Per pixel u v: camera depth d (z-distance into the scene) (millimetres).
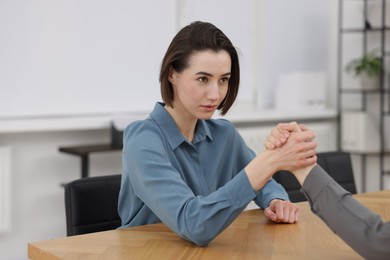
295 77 4926
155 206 1597
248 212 1936
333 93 5355
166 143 1769
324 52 5375
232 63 1690
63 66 3906
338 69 5129
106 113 4102
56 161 4000
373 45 4992
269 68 5020
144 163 1620
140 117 3998
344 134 4980
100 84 4066
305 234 1669
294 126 1490
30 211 3912
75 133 4059
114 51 4117
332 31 5355
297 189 2400
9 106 3709
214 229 1496
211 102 1614
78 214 1918
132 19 4188
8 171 3660
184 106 1665
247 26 4859
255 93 4949
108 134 4203
